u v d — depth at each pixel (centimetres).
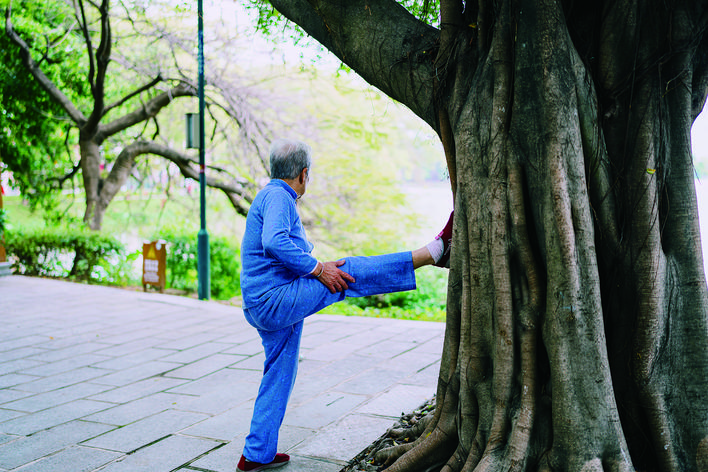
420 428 341
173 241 1181
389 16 308
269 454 319
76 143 1505
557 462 245
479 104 262
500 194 254
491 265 260
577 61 251
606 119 261
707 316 265
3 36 1332
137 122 1384
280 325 301
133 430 390
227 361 562
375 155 1534
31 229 1256
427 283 1100
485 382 266
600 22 259
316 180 1427
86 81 1432
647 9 252
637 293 259
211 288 1183
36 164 1445
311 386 479
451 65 279
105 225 1655
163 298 904
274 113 1438
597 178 257
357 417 405
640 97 256
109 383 498
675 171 264
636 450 269
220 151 1520
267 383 321
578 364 243
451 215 300
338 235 1441
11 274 1177
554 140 243
